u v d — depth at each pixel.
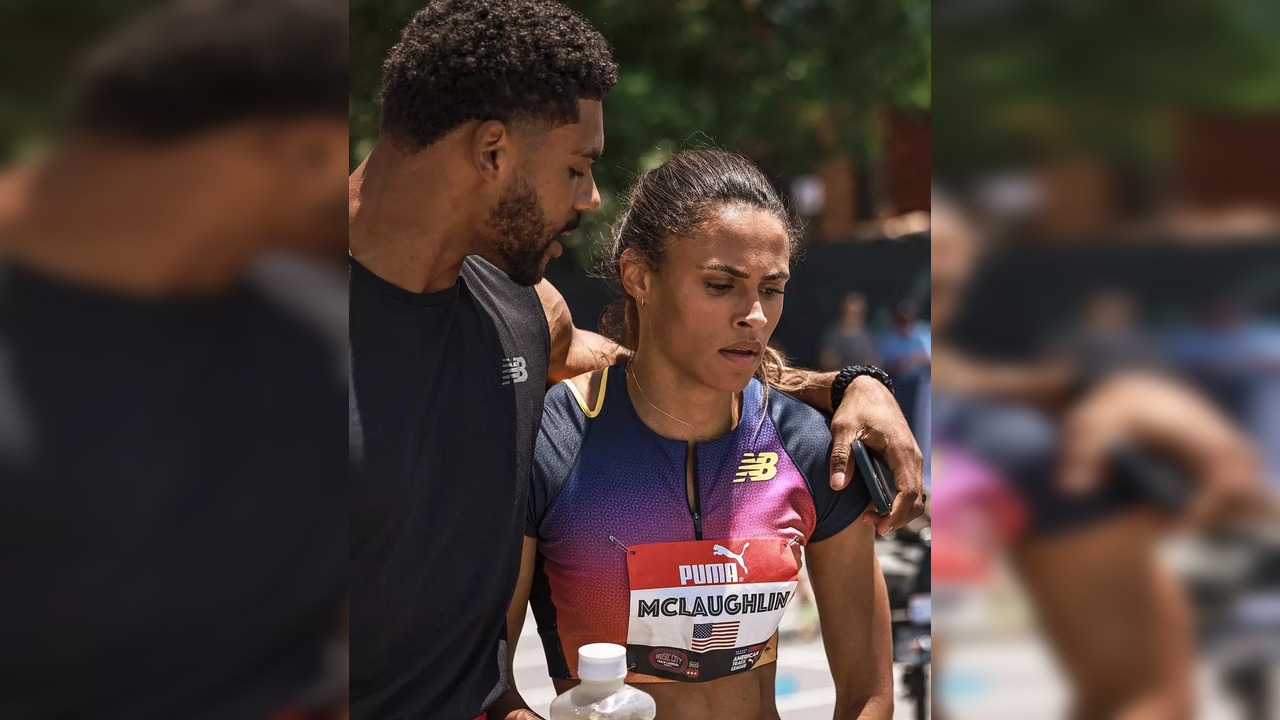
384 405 1.46
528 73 1.45
